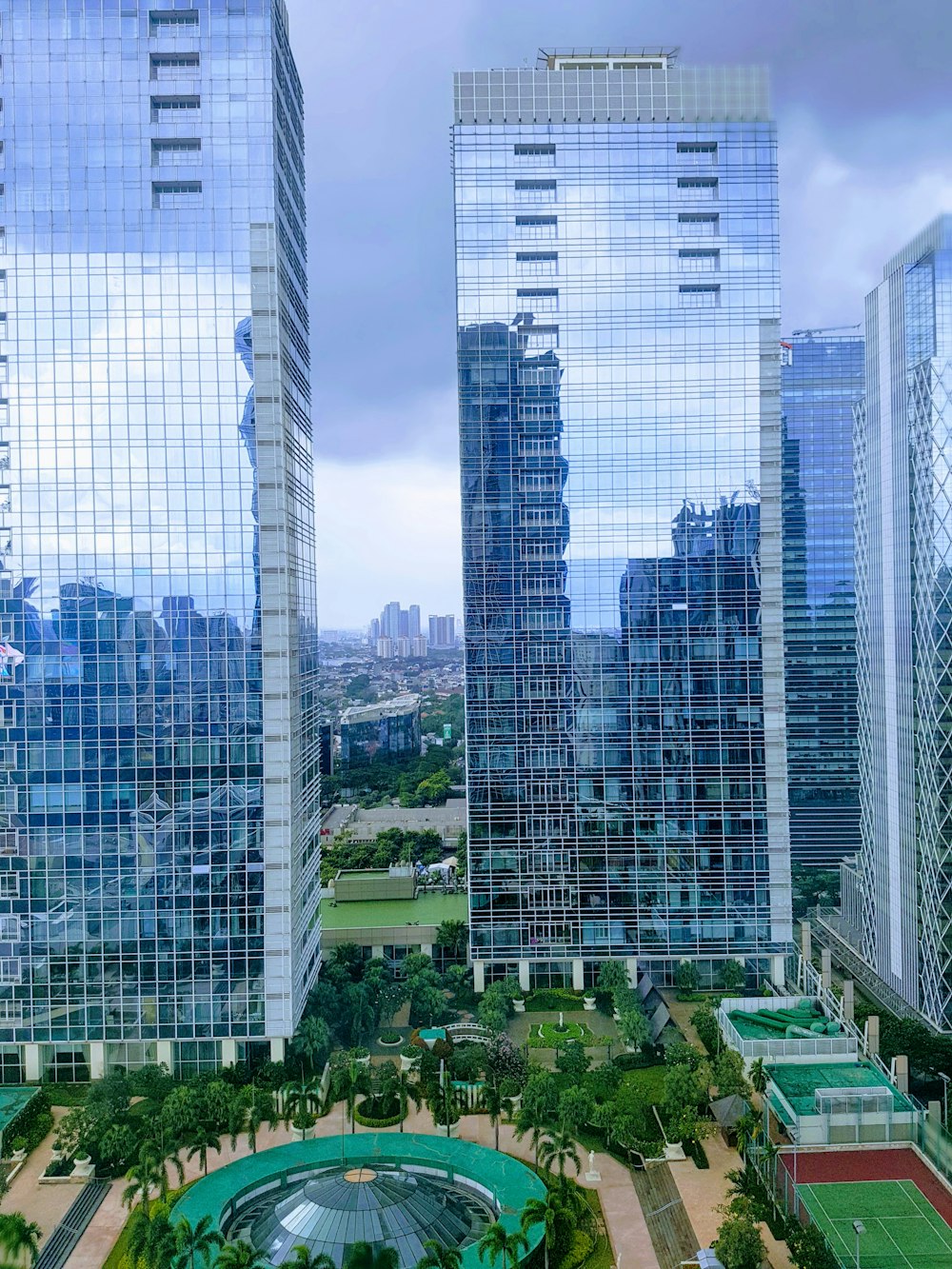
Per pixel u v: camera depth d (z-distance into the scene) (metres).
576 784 149.38
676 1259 88.88
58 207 126.12
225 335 126.31
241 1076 122.12
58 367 126.38
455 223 150.25
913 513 138.25
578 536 150.50
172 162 126.75
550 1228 88.00
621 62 160.00
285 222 134.38
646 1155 105.50
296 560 134.62
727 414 150.25
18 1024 124.69
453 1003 146.12
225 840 125.12
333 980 144.00
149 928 124.75
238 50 126.19
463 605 150.75
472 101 149.38
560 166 150.12
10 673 125.50
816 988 140.00
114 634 125.81
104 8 126.31
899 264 143.50
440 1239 89.25
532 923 149.25
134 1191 89.75
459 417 150.75
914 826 137.62
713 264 150.88
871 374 155.62
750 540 149.75
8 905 125.06
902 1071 111.81
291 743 127.44
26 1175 104.94
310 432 150.12
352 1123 112.56
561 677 149.88
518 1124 100.50
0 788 125.31
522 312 150.38
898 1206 94.25
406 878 183.25
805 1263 82.38
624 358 150.50
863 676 162.88
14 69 126.69
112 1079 115.88
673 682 149.50
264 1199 97.56
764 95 151.50
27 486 126.44
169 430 126.50
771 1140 106.75
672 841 149.12
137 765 125.19
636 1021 127.00
